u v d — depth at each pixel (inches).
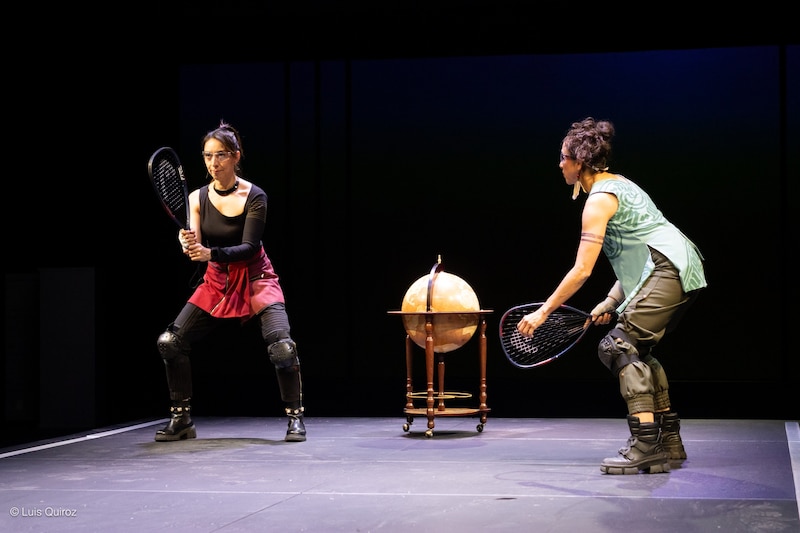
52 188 303.7
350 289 323.6
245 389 321.7
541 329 190.5
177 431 225.5
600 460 184.5
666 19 297.4
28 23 288.5
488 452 197.9
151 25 305.9
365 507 139.0
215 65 328.5
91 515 136.7
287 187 326.3
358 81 321.7
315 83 324.2
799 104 297.9
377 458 190.9
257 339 323.6
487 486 155.6
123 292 314.0
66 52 297.6
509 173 313.7
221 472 174.9
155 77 319.9
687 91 303.1
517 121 312.8
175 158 219.5
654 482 157.8
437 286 226.2
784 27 294.2
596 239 168.7
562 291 170.1
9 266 298.4
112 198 312.7
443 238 318.0
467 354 313.7
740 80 300.7
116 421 284.5
